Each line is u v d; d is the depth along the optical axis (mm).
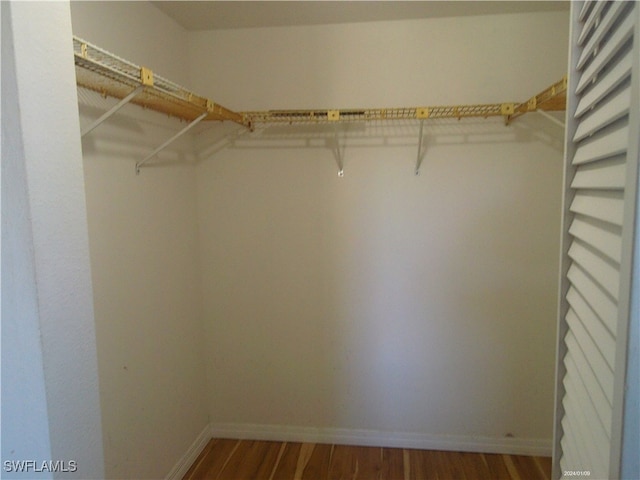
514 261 1880
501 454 1972
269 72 1929
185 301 1926
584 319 656
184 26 1895
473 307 1935
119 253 1421
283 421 2125
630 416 466
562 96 1399
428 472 1842
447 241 1916
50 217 581
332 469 1876
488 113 1689
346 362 2053
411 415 2033
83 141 1243
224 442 2121
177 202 1851
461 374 1979
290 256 2031
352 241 1979
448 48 1811
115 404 1402
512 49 1774
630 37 490
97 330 1311
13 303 567
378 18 1807
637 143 444
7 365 583
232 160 2012
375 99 1879
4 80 533
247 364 2119
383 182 1923
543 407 1931
